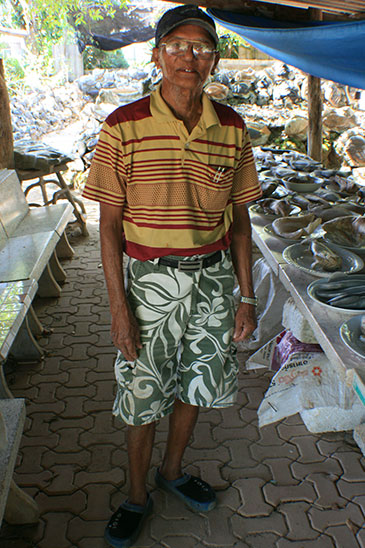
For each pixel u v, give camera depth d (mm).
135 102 1379
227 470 2117
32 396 2635
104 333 3242
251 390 2650
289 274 2119
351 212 2684
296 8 4547
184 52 1253
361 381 1427
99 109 7742
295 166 3818
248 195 1604
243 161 1546
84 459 2195
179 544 1780
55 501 1974
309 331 2244
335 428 2248
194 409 1776
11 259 3020
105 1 11078
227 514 1901
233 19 4398
